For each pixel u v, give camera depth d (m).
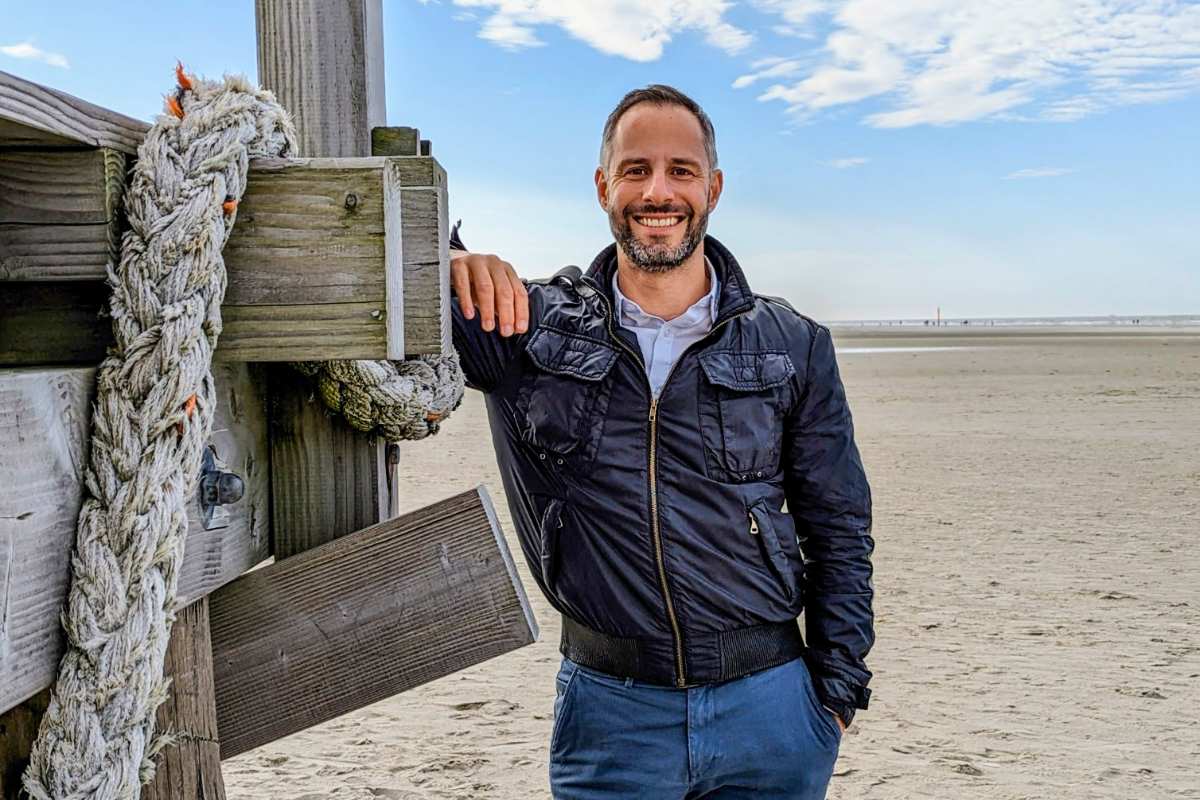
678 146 2.45
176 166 1.18
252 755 4.73
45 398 1.06
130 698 1.11
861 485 2.66
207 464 1.36
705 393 2.45
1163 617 6.57
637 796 2.45
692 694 2.43
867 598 2.67
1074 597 7.02
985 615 6.63
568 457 2.45
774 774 2.48
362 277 1.29
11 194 1.17
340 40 1.77
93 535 1.10
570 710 2.52
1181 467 12.44
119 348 1.16
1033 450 14.02
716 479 2.43
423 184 1.47
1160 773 4.48
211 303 1.20
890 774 4.46
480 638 1.63
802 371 2.56
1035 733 4.88
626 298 2.57
